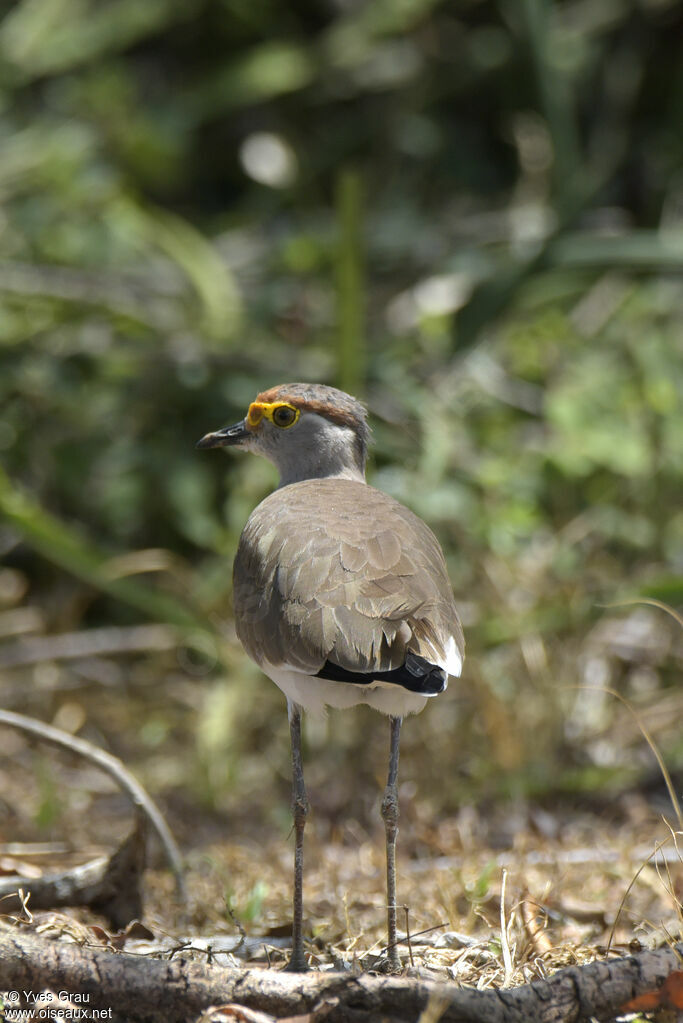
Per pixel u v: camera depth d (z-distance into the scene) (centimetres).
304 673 641
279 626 647
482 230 1612
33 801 1095
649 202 1689
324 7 1844
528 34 1502
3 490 1137
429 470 1244
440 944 688
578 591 1179
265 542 698
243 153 1708
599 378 1403
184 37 1834
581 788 1056
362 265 1354
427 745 1103
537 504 1323
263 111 1791
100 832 1026
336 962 661
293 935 667
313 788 1109
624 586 1190
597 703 1154
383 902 798
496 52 1752
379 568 654
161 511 1355
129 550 1355
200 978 555
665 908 775
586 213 1634
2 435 1373
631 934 731
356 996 547
